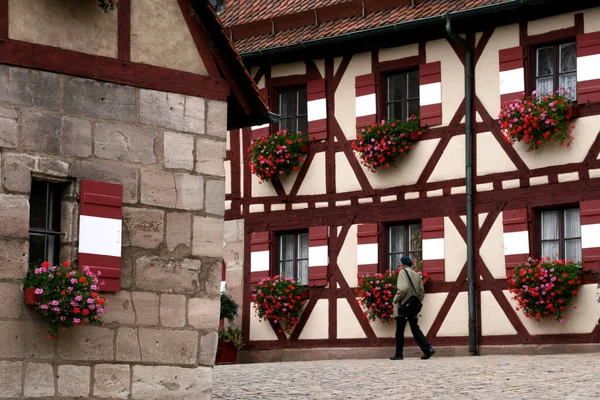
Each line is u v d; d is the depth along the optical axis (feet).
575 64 73.20
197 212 46.80
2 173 41.93
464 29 77.30
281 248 85.15
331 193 82.28
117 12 45.55
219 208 47.39
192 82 47.29
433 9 77.36
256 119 51.19
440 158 77.71
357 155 81.41
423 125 78.38
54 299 41.81
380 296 78.13
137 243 45.06
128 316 44.55
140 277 45.01
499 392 48.91
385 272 79.82
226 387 53.62
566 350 71.46
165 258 45.70
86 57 44.50
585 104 71.92
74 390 42.98
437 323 76.95
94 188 43.98
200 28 47.80
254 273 85.15
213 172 47.44
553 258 73.20
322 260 82.02
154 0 46.62
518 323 73.67
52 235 43.73
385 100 81.00
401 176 79.30
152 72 46.19
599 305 70.54
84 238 43.57
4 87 42.29
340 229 81.66
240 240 86.22
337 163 82.12
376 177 80.38
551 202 72.95
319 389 52.16
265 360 84.07
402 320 69.92
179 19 47.21
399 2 79.97
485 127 75.92
